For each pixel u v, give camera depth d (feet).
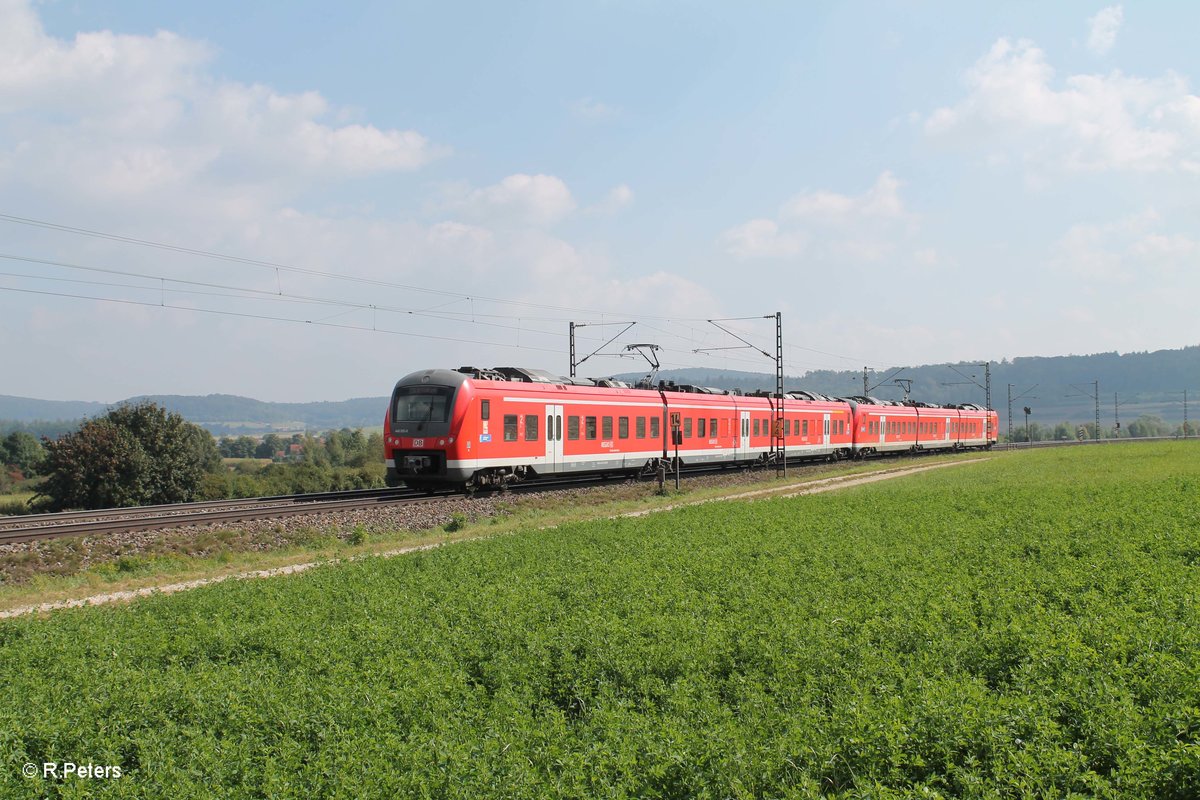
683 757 27.20
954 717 28.86
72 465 188.96
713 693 34.55
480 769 27.09
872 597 49.67
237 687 36.40
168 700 35.37
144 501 195.42
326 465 309.83
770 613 45.96
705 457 164.86
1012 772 26.11
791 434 195.11
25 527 84.94
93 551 74.49
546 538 79.77
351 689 35.04
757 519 89.71
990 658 36.96
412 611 49.34
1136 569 54.39
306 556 79.51
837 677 35.47
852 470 190.80
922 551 66.85
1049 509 91.20
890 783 26.63
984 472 174.70
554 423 128.26
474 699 34.86
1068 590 50.78
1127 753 26.43
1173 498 98.37
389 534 90.48
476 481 117.70
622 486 135.44
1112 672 33.04
